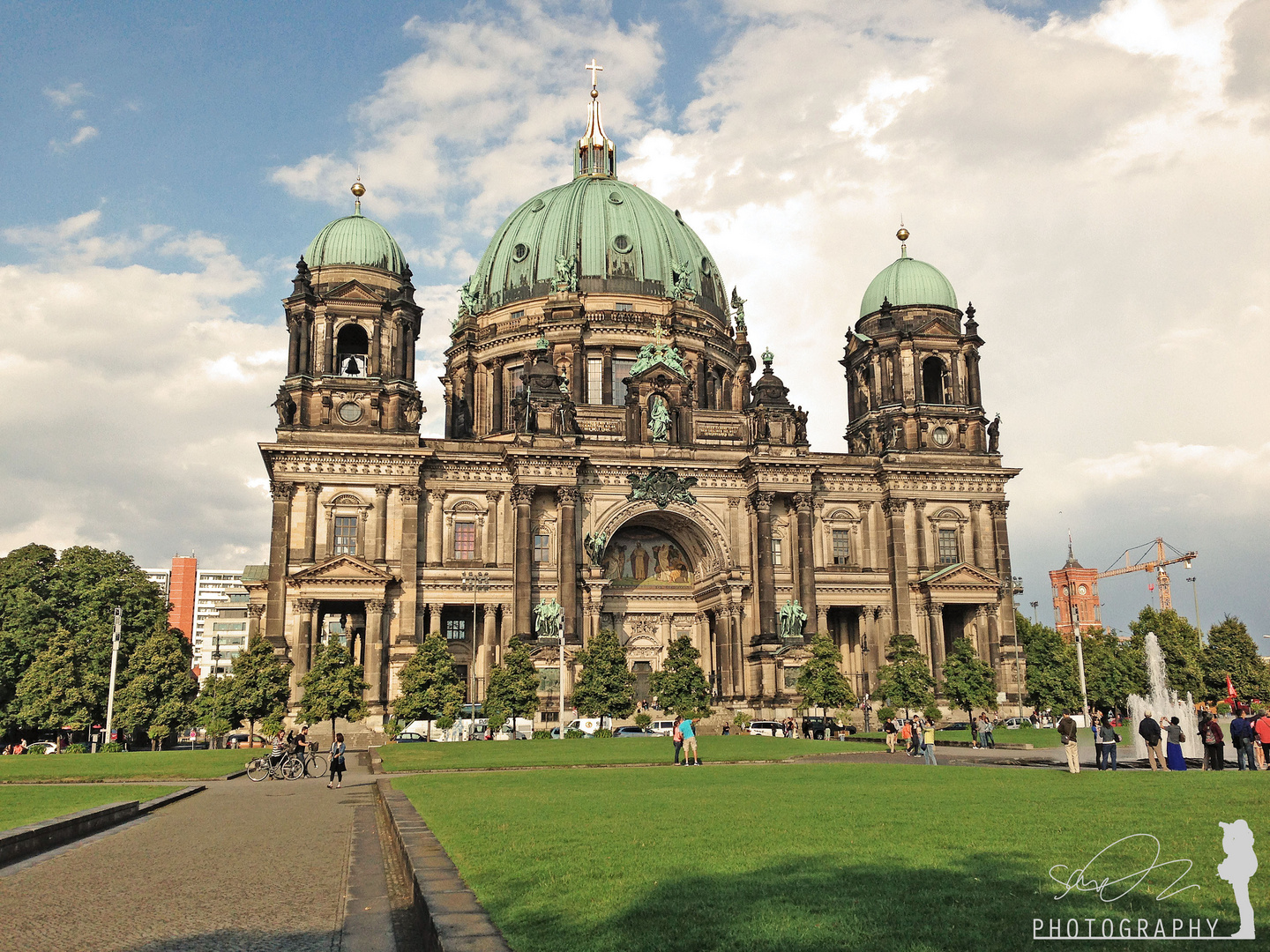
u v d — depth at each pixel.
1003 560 115.56
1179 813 25.31
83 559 104.56
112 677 90.44
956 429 118.69
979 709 104.56
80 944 16.34
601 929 14.20
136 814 35.56
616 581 118.25
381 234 110.44
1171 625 155.12
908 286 122.62
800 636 107.00
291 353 103.50
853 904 15.34
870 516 115.94
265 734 88.31
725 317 138.50
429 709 87.38
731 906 15.27
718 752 64.81
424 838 23.30
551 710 99.19
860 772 46.00
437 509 105.44
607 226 132.12
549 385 110.19
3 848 24.28
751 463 110.50
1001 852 19.77
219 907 19.12
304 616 96.56
